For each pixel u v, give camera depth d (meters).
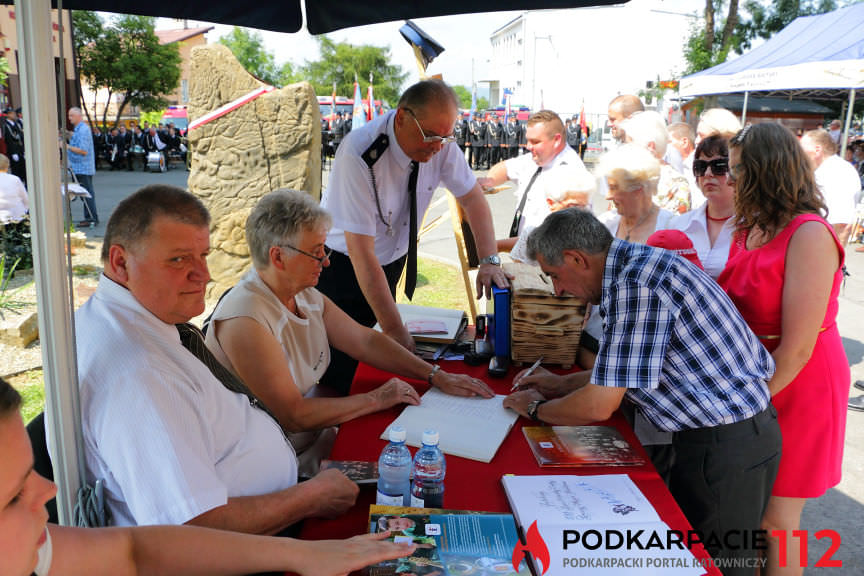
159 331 1.50
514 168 4.20
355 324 2.44
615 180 2.76
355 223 2.82
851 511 2.99
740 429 1.79
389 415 2.03
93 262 7.01
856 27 9.63
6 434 0.82
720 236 2.53
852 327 5.58
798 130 19.66
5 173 6.82
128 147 22.66
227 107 5.41
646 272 1.69
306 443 2.18
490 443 1.80
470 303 3.75
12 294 5.59
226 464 1.56
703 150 2.52
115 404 1.36
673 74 28.77
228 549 1.23
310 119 5.51
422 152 2.77
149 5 2.46
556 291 1.89
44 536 0.99
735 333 1.76
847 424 3.83
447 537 1.31
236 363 1.99
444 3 2.56
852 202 4.78
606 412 1.78
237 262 5.70
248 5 2.59
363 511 1.52
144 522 1.35
